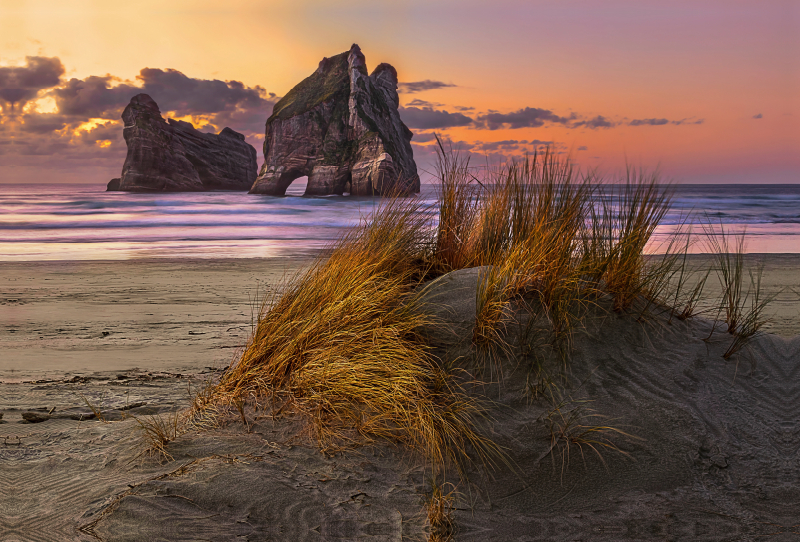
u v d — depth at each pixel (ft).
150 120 392.06
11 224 77.51
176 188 403.75
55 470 8.43
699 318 13.34
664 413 9.93
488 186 15.12
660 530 7.63
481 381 10.77
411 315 12.10
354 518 7.35
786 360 11.78
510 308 12.11
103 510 7.14
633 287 12.56
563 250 12.58
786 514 7.89
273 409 10.03
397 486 8.23
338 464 8.55
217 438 9.16
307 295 12.36
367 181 279.28
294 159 304.71
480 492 8.36
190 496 7.33
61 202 147.54
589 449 9.18
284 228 73.51
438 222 15.72
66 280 30.42
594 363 11.14
